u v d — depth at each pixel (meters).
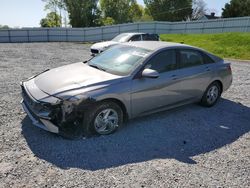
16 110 5.14
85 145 3.91
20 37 30.55
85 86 4.02
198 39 24.09
